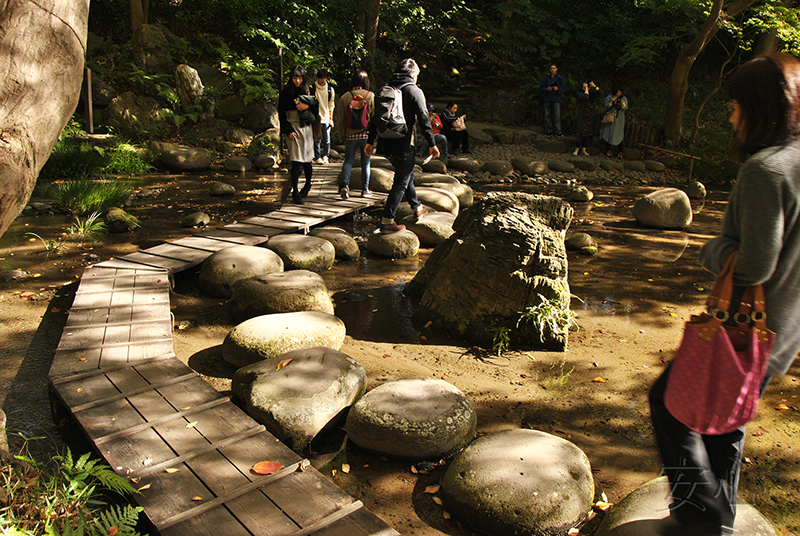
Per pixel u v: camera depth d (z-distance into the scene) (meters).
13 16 2.10
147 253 5.92
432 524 2.64
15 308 4.86
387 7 17.05
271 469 2.60
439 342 4.59
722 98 17.33
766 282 1.77
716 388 1.81
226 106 13.03
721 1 13.60
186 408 3.10
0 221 2.24
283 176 10.96
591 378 4.04
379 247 6.68
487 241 4.62
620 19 17.55
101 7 14.26
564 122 16.67
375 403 3.24
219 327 4.72
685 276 6.34
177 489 2.46
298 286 4.80
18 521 2.09
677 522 2.02
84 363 3.57
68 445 3.08
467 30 19.33
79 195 7.91
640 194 11.65
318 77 11.31
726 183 13.73
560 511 2.53
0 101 2.13
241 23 14.01
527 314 4.48
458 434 3.13
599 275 6.32
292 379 3.39
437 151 6.47
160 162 11.32
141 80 12.75
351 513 2.37
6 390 3.60
